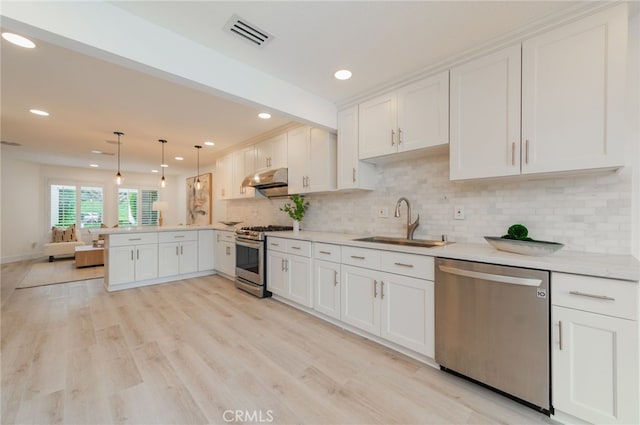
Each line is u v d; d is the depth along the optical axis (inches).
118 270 148.3
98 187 294.7
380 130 99.0
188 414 58.2
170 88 101.0
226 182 203.0
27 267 207.2
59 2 54.9
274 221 175.5
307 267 112.1
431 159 99.1
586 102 58.9
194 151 203.2
